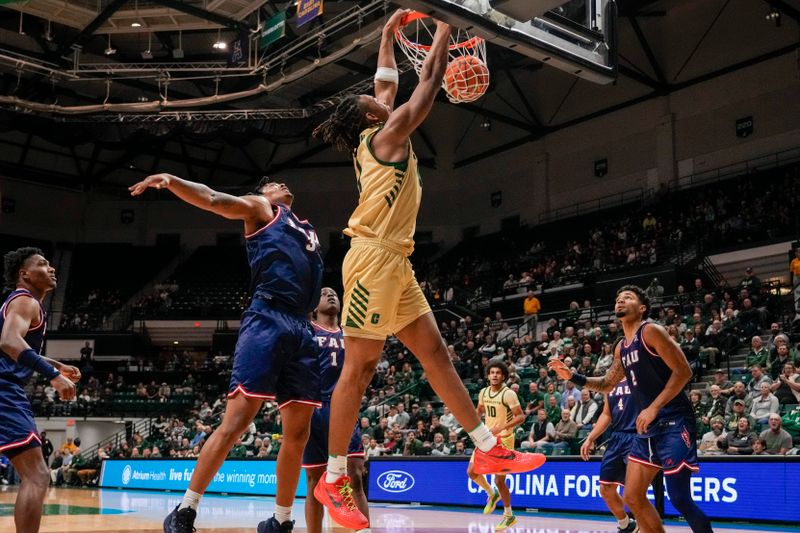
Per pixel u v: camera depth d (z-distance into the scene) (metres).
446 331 22.61
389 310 3.42
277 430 17.42
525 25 4.15
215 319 30.70
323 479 3.54
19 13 22.02
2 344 4.09
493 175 30.83
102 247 34.69
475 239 30.34
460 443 13.43
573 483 10.15
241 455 16.89
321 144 32.69
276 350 3.81
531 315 21.05
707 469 9.00
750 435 10.26
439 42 3.58
